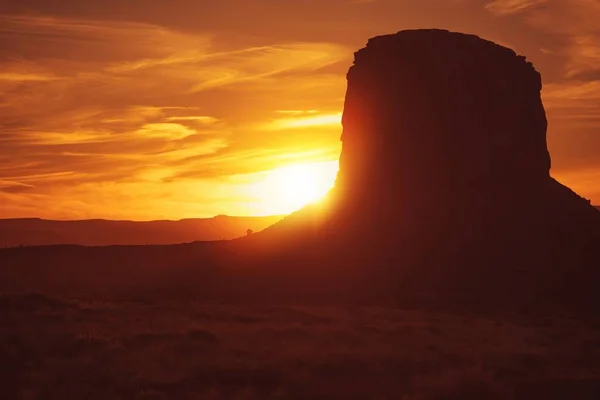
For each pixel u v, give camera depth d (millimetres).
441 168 102438
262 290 90562
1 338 41938
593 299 88250
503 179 103125
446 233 97062
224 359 38812
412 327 55594
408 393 33844
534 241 96562
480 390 34719
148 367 37094
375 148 105125
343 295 87438
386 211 100750
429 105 103812
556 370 40500
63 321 48812
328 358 39000
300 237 101062
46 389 33594
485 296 87250
